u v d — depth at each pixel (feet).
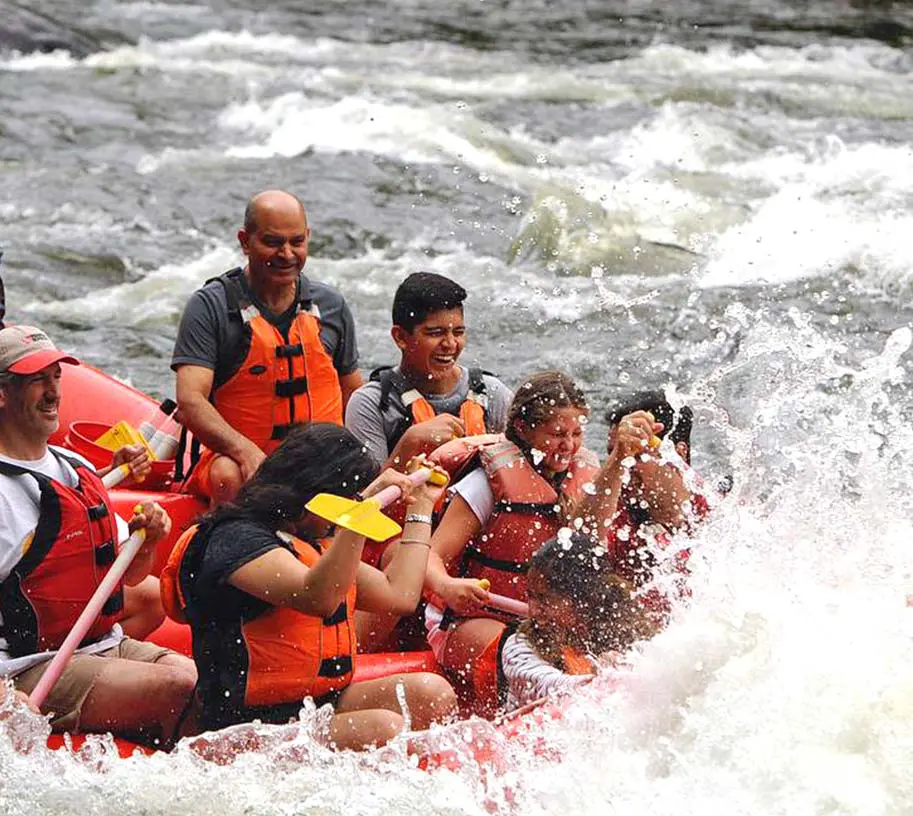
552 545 47.19
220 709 43.88
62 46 196.03
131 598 51.26
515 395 51.57
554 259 116.47
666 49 205.46
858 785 39.42
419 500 48.08
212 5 236.84
